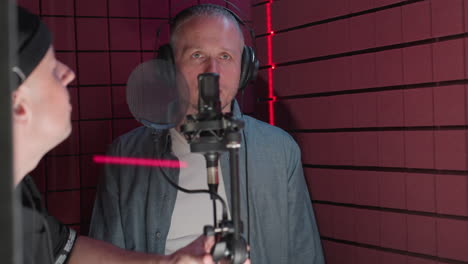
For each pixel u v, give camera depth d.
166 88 1.12
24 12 0.84
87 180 3.02
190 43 1.63
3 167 0.40
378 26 2.20
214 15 1.68
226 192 1.77
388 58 2.15
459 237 1.92
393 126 2.15
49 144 0.92
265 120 2.84
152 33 3.08
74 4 2.95
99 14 2.99
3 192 0.40
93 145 3.02
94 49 2.99
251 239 1.80
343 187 2.39
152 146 1.85
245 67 1.72
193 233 1.73
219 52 1.64
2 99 0.40
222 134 0.93
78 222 3.01
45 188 2.96
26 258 0.96
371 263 2.27
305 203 1.99
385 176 2.19
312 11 2.52
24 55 0.79
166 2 3.09
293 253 1.92
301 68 2.60
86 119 3.00
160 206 1.76
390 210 2.18
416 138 2.05
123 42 3.04
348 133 2.35
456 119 1.91
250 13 2.99
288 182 1.93
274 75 2.77
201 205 1.74
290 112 2.67
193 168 1.77
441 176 1.96
